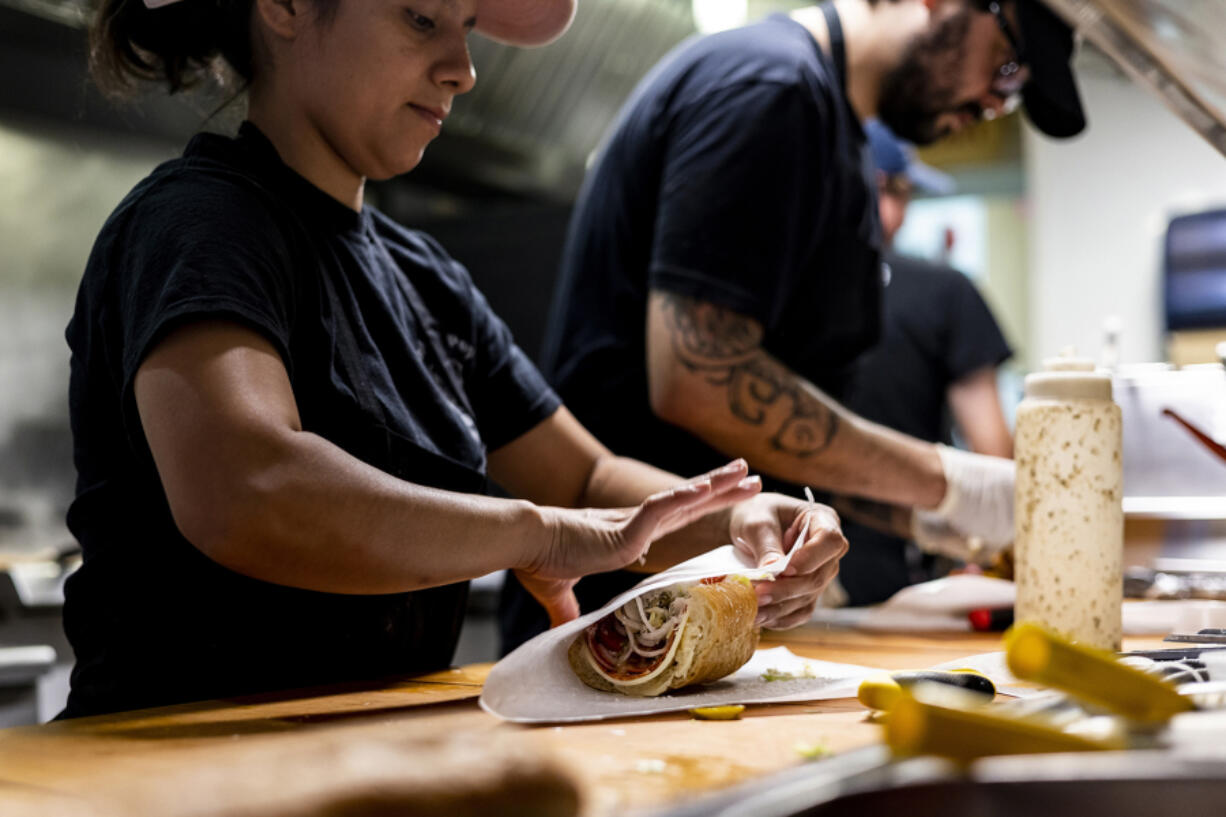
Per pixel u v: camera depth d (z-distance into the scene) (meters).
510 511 0.99
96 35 1.22
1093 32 1.55
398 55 1.14
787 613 1.17
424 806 0.44
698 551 1.29
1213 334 4.11
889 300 3.00
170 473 0.89
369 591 0.94
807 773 0.48
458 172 3.56
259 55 1.18
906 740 0.51
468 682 1.10
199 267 0.95
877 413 2.97
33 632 2.31
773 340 1.79
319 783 0.45
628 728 0.85
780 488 1.78
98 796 0.64
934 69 1.83
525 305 3.49
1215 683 0.82
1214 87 1.48
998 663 1.11
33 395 2.89
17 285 2.85
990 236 5.31
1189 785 0.43
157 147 3.09
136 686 1.05
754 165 1.60
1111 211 4.79
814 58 1.73
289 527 0.88
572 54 3.72
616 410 1.72
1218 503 1.77
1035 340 4.95
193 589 1.06
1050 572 1.20
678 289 1.58
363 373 1.16
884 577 2.70
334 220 1.21
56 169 2.90
